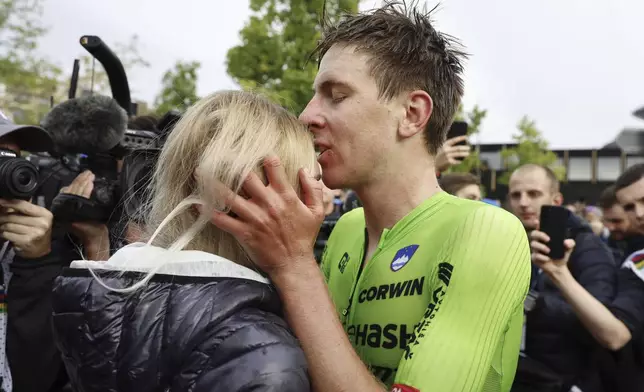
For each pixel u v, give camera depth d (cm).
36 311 162
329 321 90
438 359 93
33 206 159
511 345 112
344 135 109
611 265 230
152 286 85
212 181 85
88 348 84
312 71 1106
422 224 113
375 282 116
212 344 79
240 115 92
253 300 84
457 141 235
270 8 1209
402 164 113
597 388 220
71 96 221
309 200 91
